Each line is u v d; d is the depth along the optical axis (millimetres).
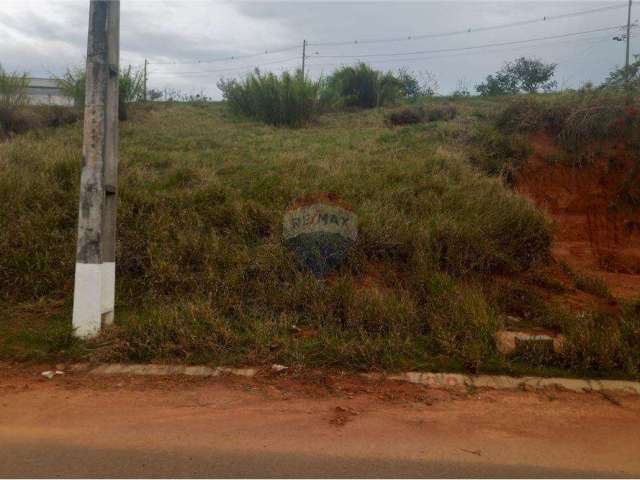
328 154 11273
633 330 5883
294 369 5336
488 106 17328
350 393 4918
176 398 4770
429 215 8320
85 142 5914
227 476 3432
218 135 14258
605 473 3596
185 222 7887
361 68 21453
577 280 8227
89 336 5805
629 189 11023
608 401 4871
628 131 11312
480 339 5711
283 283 6891
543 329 6586
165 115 18406
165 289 6879
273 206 8320
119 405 4617
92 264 5859
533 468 3641
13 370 5352
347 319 6156
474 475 3510
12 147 10453
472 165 10992
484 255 7609
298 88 17203
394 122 16750
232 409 4566
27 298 6844
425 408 4641
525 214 8477
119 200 8188
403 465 3637
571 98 12539
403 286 7043
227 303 6516
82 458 3668
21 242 7406
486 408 4664
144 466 3557
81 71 17141
